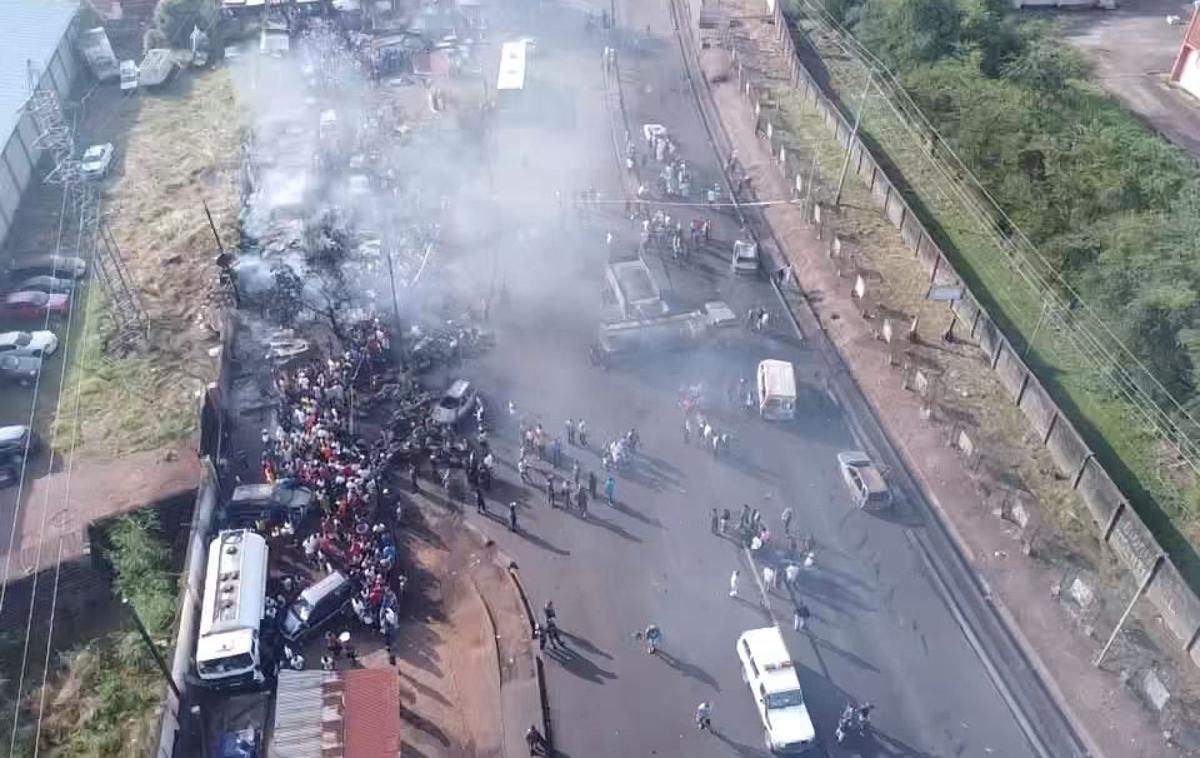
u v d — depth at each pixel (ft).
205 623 131.95
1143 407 170.91
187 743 125.29
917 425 172.35
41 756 124.57
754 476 164.96
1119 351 177.68
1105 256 186.91
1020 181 221.25
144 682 131.44
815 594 144.77
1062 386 177.68
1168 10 344.08
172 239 222.69
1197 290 173.37
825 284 207.00
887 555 150.71
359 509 155.43
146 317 199.52
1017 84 268.00
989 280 205.36
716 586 146.41
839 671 134.10
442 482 163.02
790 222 226.79
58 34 277.03
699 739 125.80
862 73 289.12
